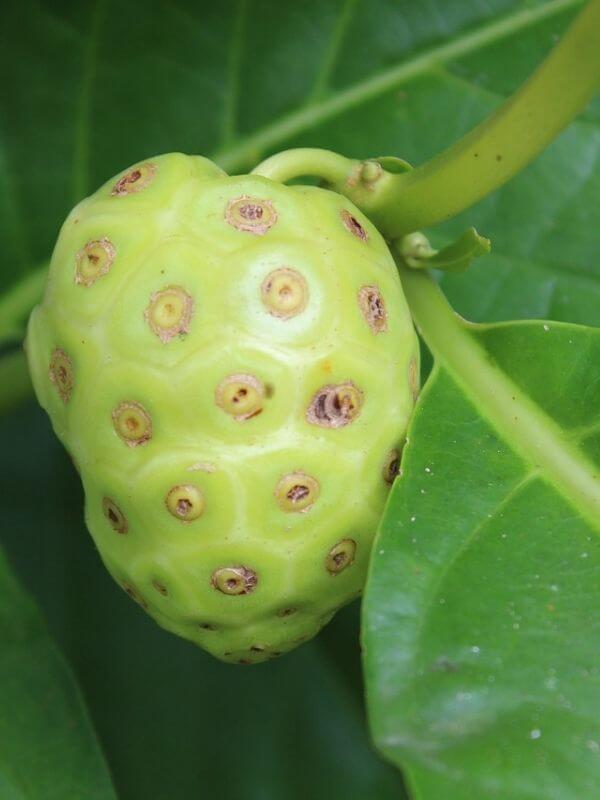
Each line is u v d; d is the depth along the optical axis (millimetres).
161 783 303
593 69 213
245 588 214
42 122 275
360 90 274
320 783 308
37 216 278
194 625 220
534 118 217
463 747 197
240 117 275
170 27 273
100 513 218
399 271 236
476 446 224
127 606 310
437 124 273
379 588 208
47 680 243
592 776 197
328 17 273
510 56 273
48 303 216
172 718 307
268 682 311
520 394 228
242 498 208
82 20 272
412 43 274
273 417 207
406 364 218
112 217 212
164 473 208
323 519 212
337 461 211
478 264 265
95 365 210
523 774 196
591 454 224
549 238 267
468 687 203
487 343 231
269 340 206
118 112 275
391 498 211
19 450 317
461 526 216
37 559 312
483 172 222
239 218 210
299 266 208
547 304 264
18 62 274
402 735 198
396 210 228
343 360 209
